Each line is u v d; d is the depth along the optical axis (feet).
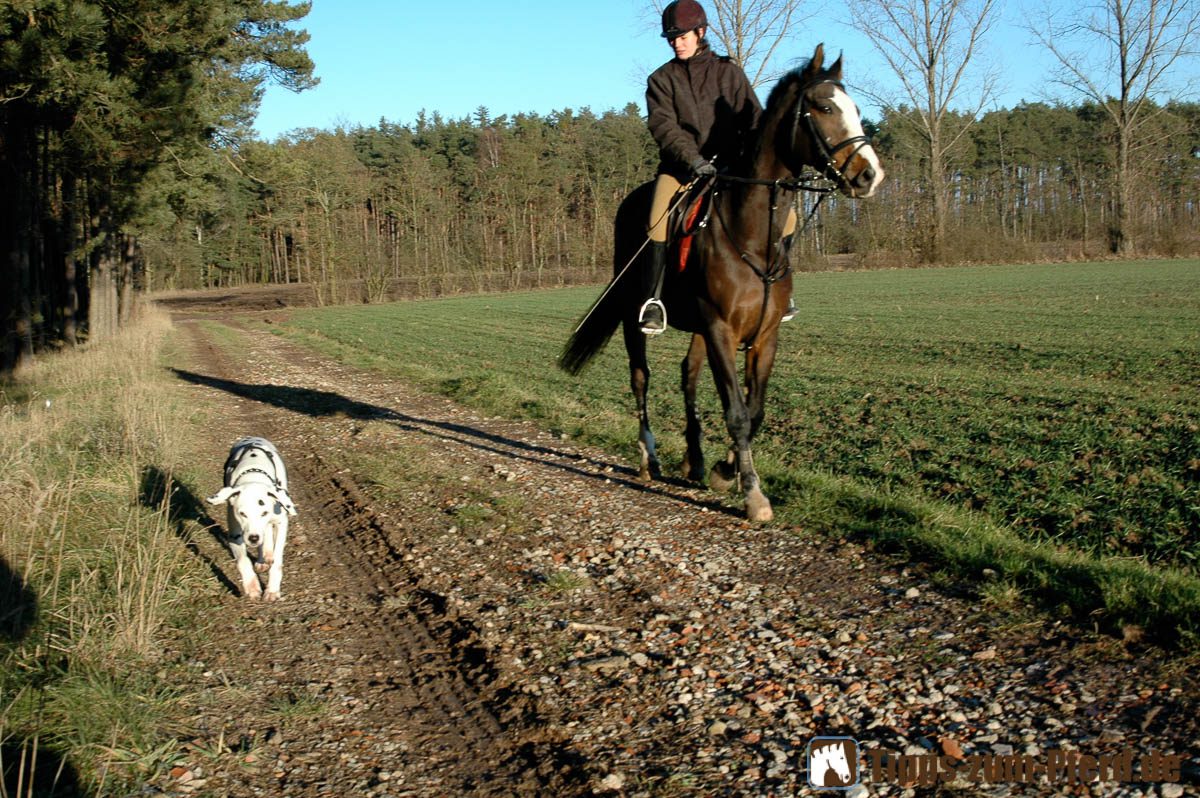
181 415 43.47
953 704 14.08
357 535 25.43
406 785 12.85
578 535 23.85
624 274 27.81
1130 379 46.06
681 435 36.68
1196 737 12.55
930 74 192.75
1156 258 189.47
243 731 14.32
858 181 20.61
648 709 14.60
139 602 17.24
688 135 23.82
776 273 22.80
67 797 12.18
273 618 19.19
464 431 40.42
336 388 57.88
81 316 126.00
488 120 380.99
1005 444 32.19
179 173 86.58
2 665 15.43
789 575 20.22
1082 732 12.98
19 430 31.71
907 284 148.15
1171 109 251.80
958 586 18.75
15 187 60.70
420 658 17.15
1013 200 313.53
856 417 39.73
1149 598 16.42
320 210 230.27
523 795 12.51
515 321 126.52
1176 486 25.58
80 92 44.83
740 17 115.85
